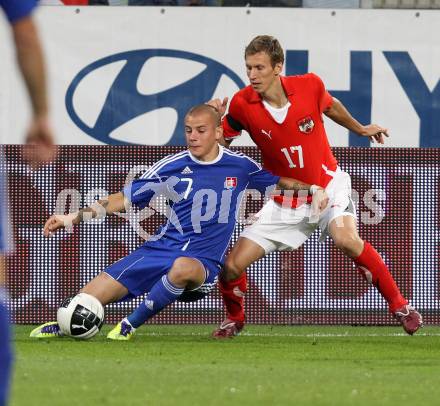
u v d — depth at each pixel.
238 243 27.78
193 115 26.02
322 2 34.47
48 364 20.42
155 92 32.97
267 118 26.70
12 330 29.97
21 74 11.15
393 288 27.73
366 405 15.27
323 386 17.34
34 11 11.20
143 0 34.38
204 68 33.00
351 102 33.09
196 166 26.23
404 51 33.16
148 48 32.91
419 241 32.69
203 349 24.27
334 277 32.41
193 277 25.77
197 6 33.31
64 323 25.92
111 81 32.88
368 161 32.62
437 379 18.62
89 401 15.33
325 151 27.73
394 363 21.62
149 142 33.00
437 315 32.69
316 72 33.03
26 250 32.09
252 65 25.80
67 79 32.75
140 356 22.45
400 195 32.72
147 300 26.08
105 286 26.12
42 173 32.19
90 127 32.81
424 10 33.09
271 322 32.25
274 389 16.84
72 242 32.12
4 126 32.44
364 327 32.25
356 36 33.03
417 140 33.22
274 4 34.38
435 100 33.19
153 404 15.07
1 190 11.80
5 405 11.46
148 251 26.42
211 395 16.06
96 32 32.78
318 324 32.38
